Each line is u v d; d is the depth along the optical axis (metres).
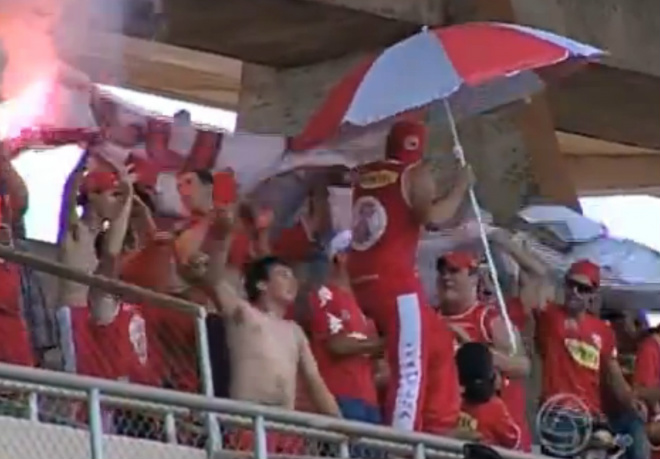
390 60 17.36
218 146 19.83
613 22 27.86
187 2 22.98
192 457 14.12
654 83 28.52
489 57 17.28
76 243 15.66
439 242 20.47
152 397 11.89
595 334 19.94
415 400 16.39
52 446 13.21
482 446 13.72
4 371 11.05
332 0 23.69
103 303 15.27
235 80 28.98
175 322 15.80
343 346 16.34
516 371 17.61
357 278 16.89
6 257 13.31
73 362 15.05
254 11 23.44
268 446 15.04
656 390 21.20
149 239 16.52
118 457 13.44
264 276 15.61
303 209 19.78
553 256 22.06
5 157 16.56
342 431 13.05
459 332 18.19
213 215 16.88
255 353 15.23
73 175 16.14
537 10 26.72
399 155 17.06
